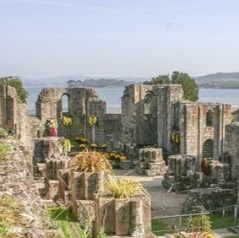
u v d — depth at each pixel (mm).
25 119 68438
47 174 34875
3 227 11352
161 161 64062
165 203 49156
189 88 123938
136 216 21078
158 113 74875
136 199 21250
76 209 24562
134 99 76938
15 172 18328
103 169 26312
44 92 77688
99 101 78562
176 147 70000
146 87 77625
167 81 123438
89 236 21297
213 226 40375
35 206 14492
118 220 21078
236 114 72375
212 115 68562
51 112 78188
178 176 54969
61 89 78562
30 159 32312
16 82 115188
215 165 52250
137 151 72500
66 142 58031
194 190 46562
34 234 11180
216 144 68375
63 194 29125
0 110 64250
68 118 78625
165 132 73750
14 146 27031
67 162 34719
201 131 68000
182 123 67750
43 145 49406
